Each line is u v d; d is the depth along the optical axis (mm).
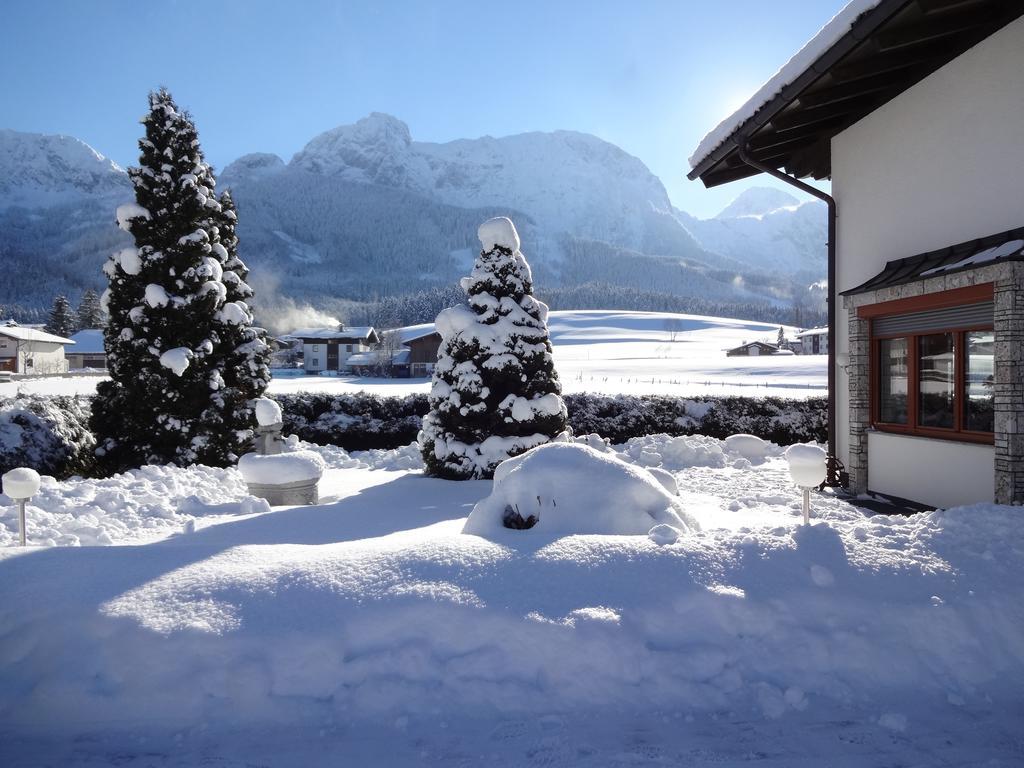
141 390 11750
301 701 3137
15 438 9625
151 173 12594
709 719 3098
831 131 9820
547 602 3516
